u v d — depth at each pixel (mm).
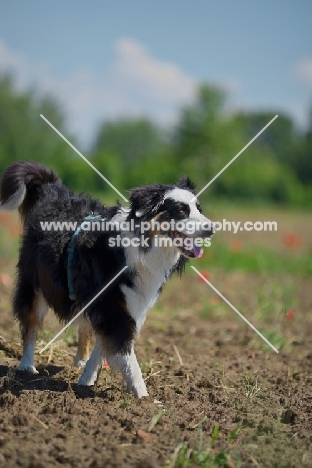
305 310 14602
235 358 10047
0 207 8977
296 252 23578
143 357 9617
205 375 8719
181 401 7395
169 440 6129
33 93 67188
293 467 5707
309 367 9594
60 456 5605
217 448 6016
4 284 13758
